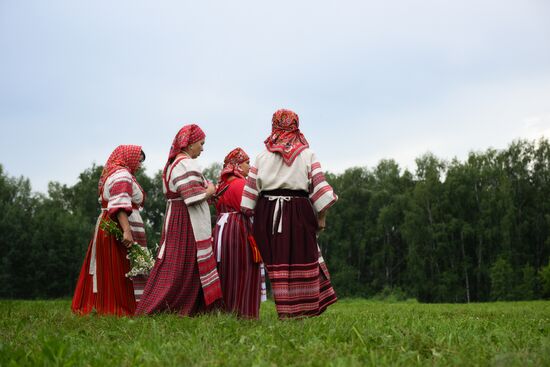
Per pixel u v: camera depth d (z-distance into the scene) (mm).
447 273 55375
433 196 58219
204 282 6398
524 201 59188
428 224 58125
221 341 4156
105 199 7000
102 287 6855
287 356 3555
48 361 3393
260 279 6629
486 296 56344
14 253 57125
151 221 65062
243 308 6438
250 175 5996
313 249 5840
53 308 8227
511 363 3350
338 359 3318
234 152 7078
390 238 65500
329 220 64812
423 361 3551
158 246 6742
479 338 4367
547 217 56969
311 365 3275
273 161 5918
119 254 6938
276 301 5715
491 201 55750
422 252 57000
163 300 6402
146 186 64625
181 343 3990
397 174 69750
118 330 4824
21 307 8258
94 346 3984
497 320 6633
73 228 59594
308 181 5918
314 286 5785
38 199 71312
